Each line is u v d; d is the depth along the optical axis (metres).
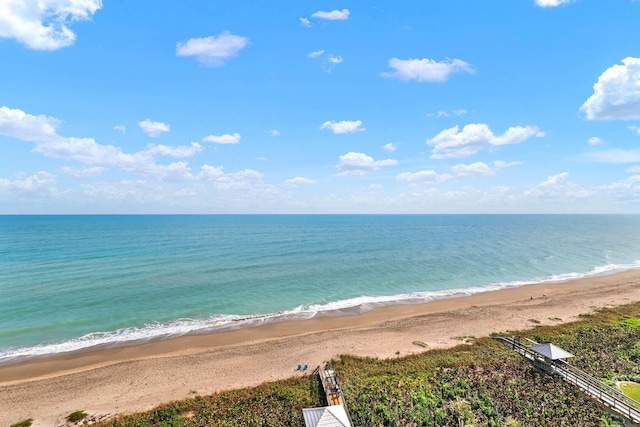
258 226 194.75
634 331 31.77
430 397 21.30
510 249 96.00
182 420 20.14
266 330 35.41
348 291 50.16
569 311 40.00
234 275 57.44
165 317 38.44
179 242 102.56
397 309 42.50
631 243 115.69
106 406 21.95
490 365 25.50
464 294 49.56
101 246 89.19
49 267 60.66
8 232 129.00
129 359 28.75
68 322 36.22
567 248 99.56
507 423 18.77
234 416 20.33
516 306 42.59
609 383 22.27
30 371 26.73
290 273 59.91
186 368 26.98
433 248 96.12
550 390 21.73
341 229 175.62
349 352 29.41
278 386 23.64
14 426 20.06
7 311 38.75
